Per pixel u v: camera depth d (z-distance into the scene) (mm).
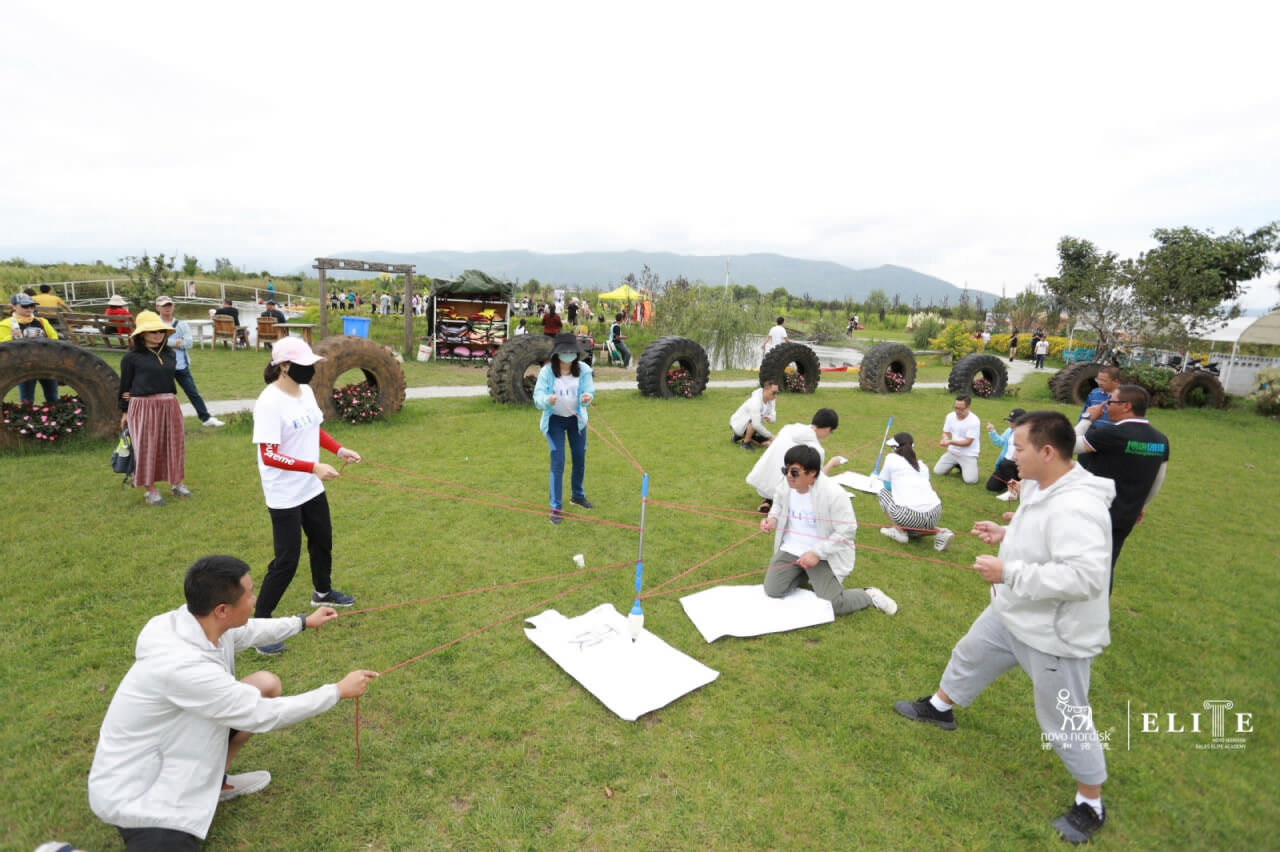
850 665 3938
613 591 4754
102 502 5961
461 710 3350
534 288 55844
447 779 2883
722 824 2701
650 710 3377
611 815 2721
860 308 63281
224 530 5434
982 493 7820
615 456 8562
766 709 3467
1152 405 16094
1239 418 14812
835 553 4523
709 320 21203
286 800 2730
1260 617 4930
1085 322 20688
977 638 3127
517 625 4211
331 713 3293
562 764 3000
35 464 6949
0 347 7168
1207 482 9000
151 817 2178
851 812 2811
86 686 3369
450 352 18453
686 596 4688
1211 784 3129
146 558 4852
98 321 15164
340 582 4684
